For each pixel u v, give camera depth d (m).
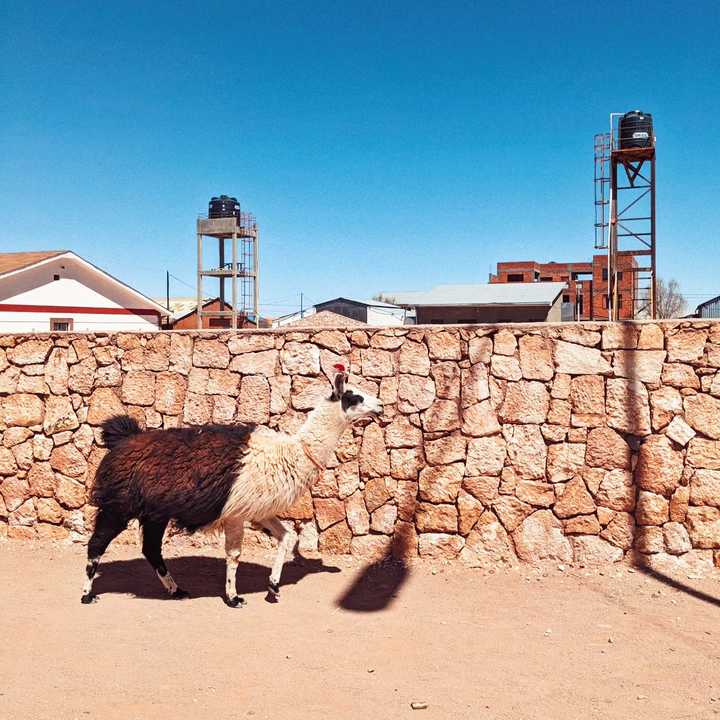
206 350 6.05
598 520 5.22
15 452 6.34
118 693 3.36
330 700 3.28
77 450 6.23
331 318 26.88
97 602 4.68
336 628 4.20
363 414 4.69
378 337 5.69
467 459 5.45
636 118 20.53
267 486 4.46
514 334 5.44
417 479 5.52
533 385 5.39
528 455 5.36
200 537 5.97
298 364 5.86
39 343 6.36
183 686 3.43
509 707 3.21
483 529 5.39
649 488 5.15
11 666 3.66
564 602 4.61
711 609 4.42
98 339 6.26
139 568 5.49
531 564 5.28
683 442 5.12
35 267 22.75
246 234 28.38
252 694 3.34
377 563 5.48
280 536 4.80
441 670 3.61
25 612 4.47
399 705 3.23
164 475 4.38
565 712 3.16
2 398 6.39
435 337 5.57
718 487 5.04
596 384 5.29
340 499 5.63
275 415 5.88
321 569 5.38
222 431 4.56
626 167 20.95
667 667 3.62
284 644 3.96
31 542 6.21
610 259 20.89
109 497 4.54
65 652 3.85
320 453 4.62
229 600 4.60
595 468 5.25
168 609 4.55
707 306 22.89
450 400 5.52
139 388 6.16
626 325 5.27
